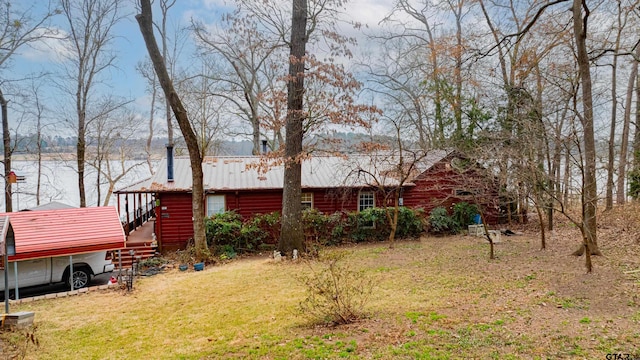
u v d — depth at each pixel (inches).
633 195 750.5
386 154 743.7
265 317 350.6
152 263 624.7
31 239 474.6
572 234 634.2
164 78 595.8
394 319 307.1
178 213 725.3
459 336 260.7
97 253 542.6
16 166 1084.5
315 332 294.7
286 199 638.5
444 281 424.8
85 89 1035.3
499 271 444.5
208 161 848.9
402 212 732.7
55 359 285.6
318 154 816.9
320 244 671.1
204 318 363.6
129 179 1273.4
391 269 502.0
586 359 215.3
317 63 607.2
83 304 426.3
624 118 817.5
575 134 412.8
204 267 606.9
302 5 618.5
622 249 467.8
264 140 912.3
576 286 353.1
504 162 533.6
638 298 305.3
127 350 297.6
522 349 233.8
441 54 861.2
